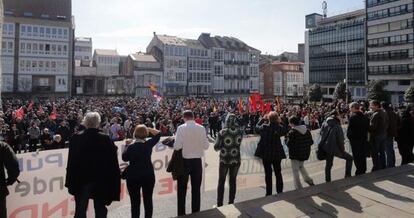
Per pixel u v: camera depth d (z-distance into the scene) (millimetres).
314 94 67625
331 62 78938
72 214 5945
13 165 4535
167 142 6395
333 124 7656
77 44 102000
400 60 64000
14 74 59625
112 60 81938
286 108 22562
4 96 57188
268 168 6789
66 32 63625
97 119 4902
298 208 5781
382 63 67188
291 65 95812
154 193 6926
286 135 7297
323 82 80875
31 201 5551
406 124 9414
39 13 61844
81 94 67250
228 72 86250
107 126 15430
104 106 29625
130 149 5293
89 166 4664
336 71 77750
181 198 5848
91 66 77750
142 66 74500
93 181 4668
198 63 81312
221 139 6297
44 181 5680
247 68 89438
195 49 80812
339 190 6715
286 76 94250
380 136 8539
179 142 5715
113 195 4867
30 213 5539
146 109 28078
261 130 6840
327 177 7719
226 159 6234
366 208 5824
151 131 5586
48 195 5719
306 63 85500
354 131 7883
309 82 84312
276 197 6305
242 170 7969
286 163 8820
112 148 4867
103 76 70062
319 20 83438
